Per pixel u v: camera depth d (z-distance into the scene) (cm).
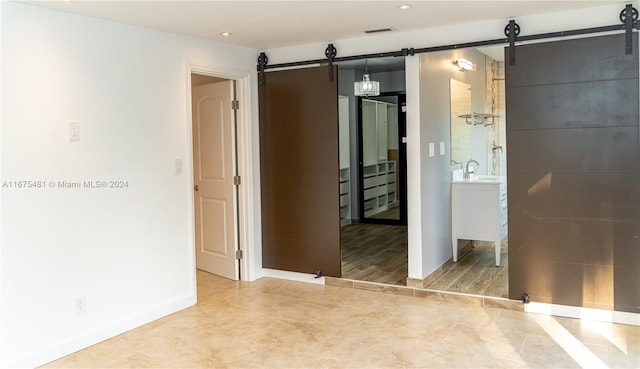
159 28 393
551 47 369
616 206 358
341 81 789
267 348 339
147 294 394
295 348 338
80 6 321
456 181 532
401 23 395
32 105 316
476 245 620
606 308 368
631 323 362
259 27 398
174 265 417
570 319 378
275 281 503
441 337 350
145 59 389
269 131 500
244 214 500
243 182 498
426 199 459
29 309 317
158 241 403
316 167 478
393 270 515
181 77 420
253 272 507
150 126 394
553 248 381
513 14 372
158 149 401
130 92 378
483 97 650
